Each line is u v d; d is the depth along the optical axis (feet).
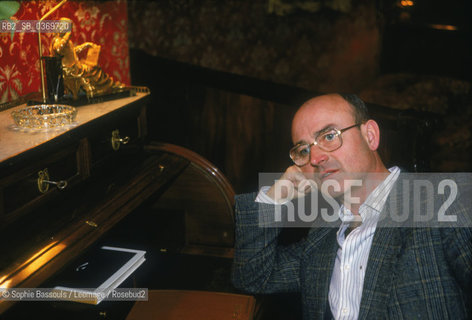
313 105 4.71
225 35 15.57
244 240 5.49
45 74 5.47
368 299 4.33
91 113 5.42
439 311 4.09
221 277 6.75
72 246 4.39
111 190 5.51
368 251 4.63
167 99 12.71
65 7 6.44
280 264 5.52
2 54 5.45
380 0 19.93
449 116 18.39
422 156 7.98
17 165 4.14
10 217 4.14
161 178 6.20
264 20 16.31
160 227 7.41
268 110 13.53
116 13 7.75
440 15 23.71
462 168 15.55
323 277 4.91
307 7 16.63
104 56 7.50
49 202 4.97
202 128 13.60
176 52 14.69
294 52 17.37
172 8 14.25
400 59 21.85
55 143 4.55
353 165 4.60
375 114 8.16
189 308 5.79
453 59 21.21
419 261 4.21
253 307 5.79
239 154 14.12
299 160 4.82
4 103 5.47
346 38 18.81
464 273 4.06
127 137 5.83
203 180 7.09
